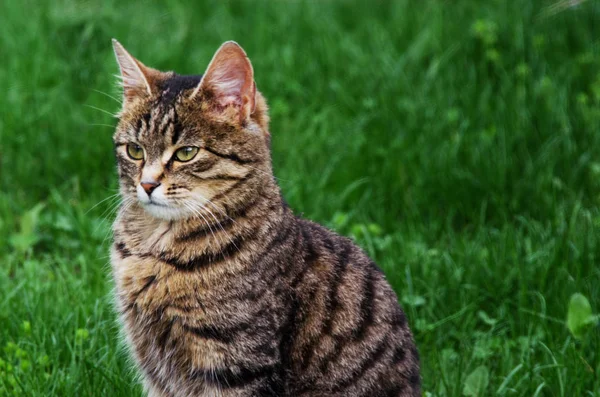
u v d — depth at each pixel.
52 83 10.59
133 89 6.23
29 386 6.55
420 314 7.66
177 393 6.25
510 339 7.53
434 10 11.69
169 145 5.94
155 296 5.97
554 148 9.23
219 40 11.52
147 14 12.12
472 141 9.38
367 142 9.66
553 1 11.33
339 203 9.00
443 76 10.41
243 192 5.96
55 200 8.99
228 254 5.91
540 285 7.65
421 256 8.03
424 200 8.92
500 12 11.38
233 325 5.86
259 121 6.11
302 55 11.00
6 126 9.71
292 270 6.01
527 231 8.58
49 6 11.81
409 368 6.32
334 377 6.08
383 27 11.60
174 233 5.99
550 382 6.90
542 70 10.43
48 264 8.20
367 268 6.37
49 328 7.13
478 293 7.80
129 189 6.12
